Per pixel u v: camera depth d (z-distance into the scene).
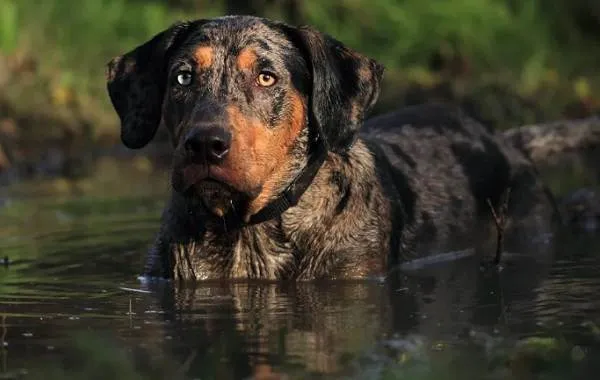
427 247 10.34
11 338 7.32
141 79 9.55
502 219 10.39
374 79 9.50
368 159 9.88
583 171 14.37
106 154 17.52
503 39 21.44
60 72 19.80
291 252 9.27
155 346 7.05
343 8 21.58
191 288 8.96
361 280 9.23
